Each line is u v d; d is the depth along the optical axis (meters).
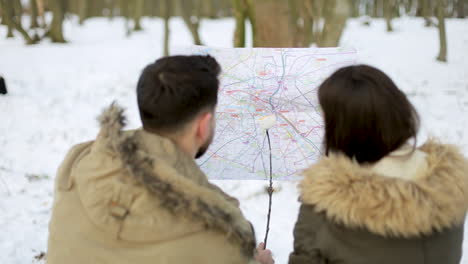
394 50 13.26
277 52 1.80
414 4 25.70
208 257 1.03
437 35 15.26
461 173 1.06
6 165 4.78
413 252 1.06
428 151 1.16
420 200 1.00
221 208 1.03
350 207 1.03
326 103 1.14
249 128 1.87
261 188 4.06
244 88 1.82
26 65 12.10
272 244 3.22
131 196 1.01
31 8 20.41
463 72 10.18
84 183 1.07
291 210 3.69
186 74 1.11
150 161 1.01
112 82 10.02
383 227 1.02
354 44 14.52
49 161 5.02
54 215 1.12
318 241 1.14
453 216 1.04
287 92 1.82
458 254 1.14
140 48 15.86
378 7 26.67
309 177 1.13
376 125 1.08
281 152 1.90
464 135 5.37
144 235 1.01
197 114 1.13
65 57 13.70
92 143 1.25
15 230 3.42
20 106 7.37
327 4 5.42
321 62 1.79
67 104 7.73
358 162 1.12
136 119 6.67
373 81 1.10
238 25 6.15
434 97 7.62
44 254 3.11
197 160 1.93
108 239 1.04
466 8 19.42
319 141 1.87
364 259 1.07
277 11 5.04
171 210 0.99
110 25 23.95
